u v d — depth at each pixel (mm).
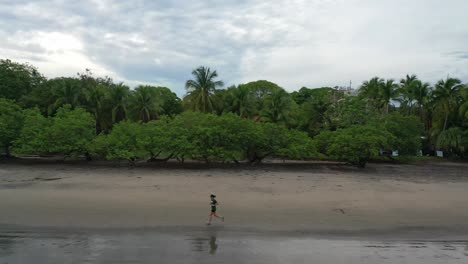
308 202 19312
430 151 64875
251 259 10617
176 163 39844
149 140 36969
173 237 12742
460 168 43875
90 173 30984
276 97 58812
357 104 52969
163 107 65312
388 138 43375
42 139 36719
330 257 10922
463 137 53844
